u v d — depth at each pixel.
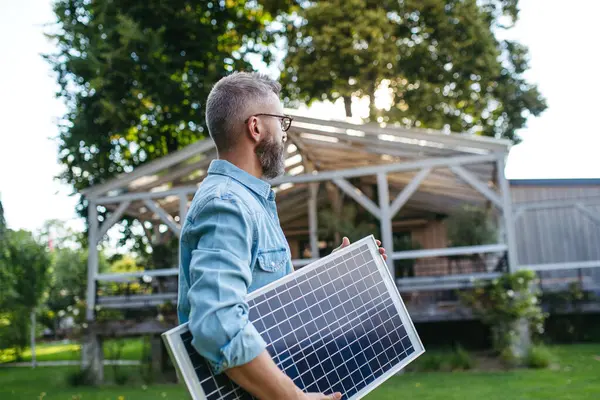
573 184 18.22
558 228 18.14
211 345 1.32
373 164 13.73
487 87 20.75
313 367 1.54
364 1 19.34
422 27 19.97
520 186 18.56
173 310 11.19
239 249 1.45
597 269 17.53
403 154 11.41
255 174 1.70
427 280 10.70
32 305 15.34
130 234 14.79
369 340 1.71
